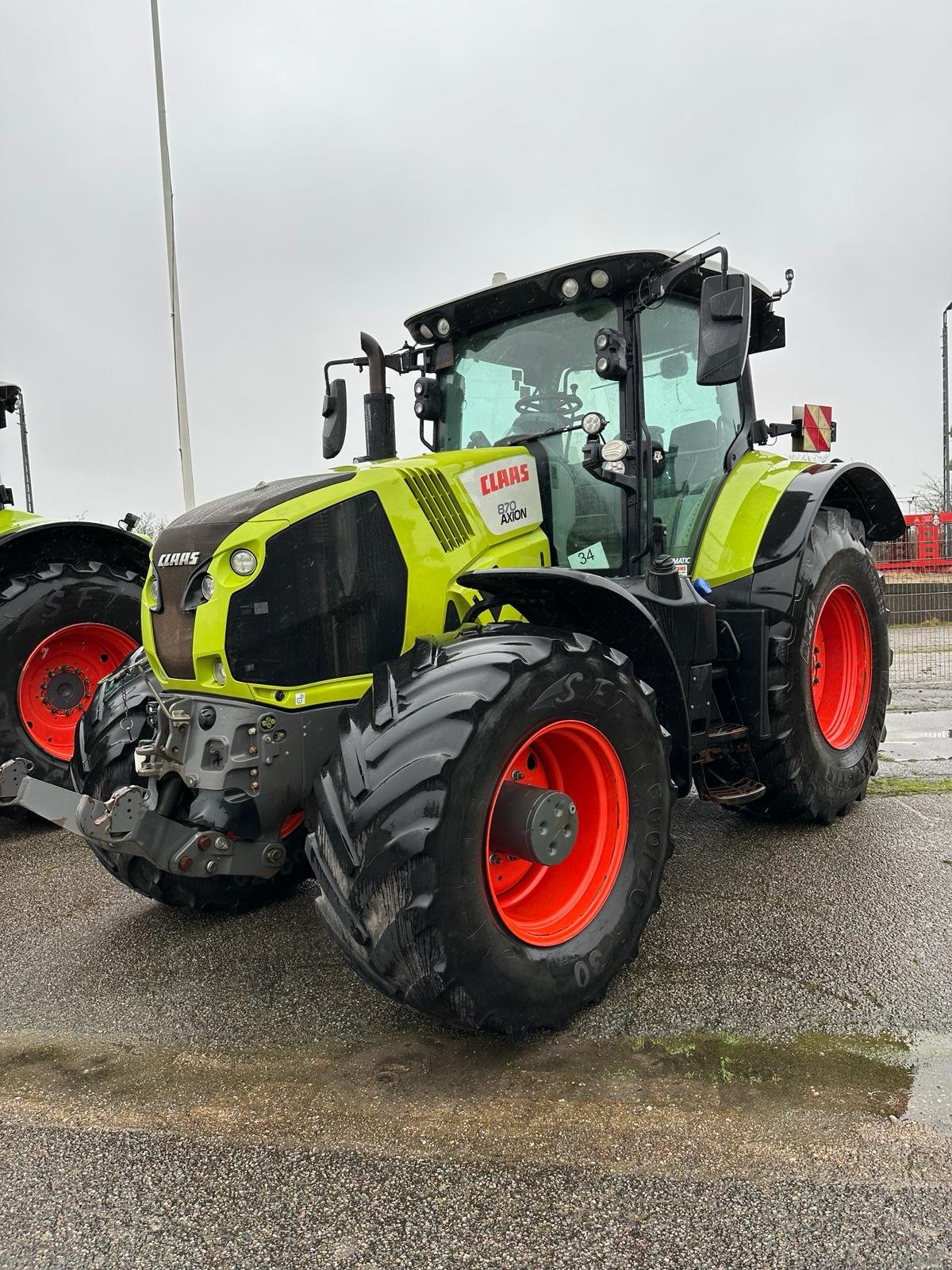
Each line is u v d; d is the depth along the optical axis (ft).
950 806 14.69
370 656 9.13
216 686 8.53
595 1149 6.41
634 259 10.42
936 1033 7.81
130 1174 6.36
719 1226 5.65
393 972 7.18
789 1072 7.29
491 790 7.45
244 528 8.57
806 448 14.76
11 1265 5.56
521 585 8.71
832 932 9.91
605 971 8.33
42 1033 8.43
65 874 13.05
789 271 13.12
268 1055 7.90
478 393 12.17
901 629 40.29
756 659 12.09
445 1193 6.04
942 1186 5.93
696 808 14.97
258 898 11.22
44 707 15.78
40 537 15.55
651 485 10.82
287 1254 5.58
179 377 38.06
